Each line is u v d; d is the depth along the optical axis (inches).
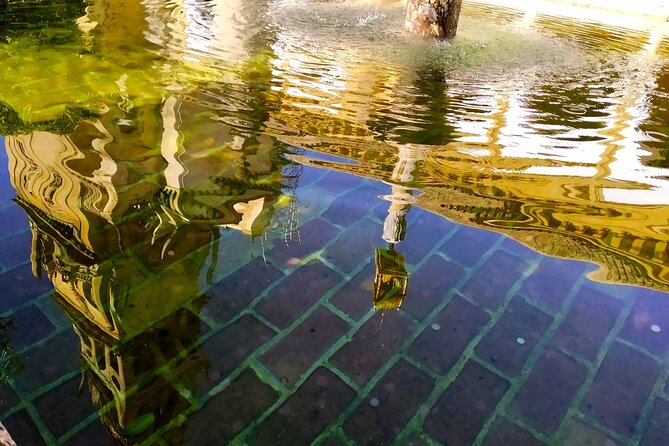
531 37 155.3
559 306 60.2
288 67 117.9
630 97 112.3
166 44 129.3
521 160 85.2
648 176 82.3
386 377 50.6
